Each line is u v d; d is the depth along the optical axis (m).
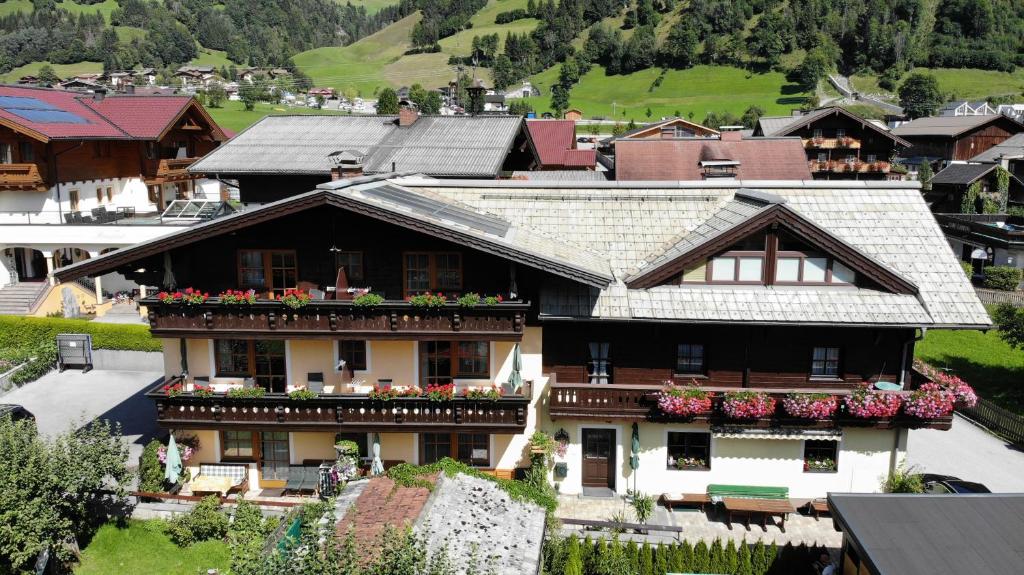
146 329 35.09
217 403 22.55
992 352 37.66
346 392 23.19
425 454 24.16
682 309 22.16
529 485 20.80
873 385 23.06
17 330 36.28
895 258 23.17
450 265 22.73
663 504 23.56
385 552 13.66
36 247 42.00
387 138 38.91
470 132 39.50
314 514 17.11
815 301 22.28
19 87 47.53
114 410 30.41
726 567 19.41
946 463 26.61
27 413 27.64
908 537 15.91
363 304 21.67
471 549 14.97
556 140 54.19
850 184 25.14
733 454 23.33
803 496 23.44
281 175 35.81
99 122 48.34
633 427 23.03
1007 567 14.96
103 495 22.33
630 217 25.09
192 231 21.44
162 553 21.16
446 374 23.64
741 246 22.62
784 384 23.38
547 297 22.47
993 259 49.56
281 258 23.05
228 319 22.12
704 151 42.31
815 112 69.38
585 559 19.61
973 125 80.94
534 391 23.62
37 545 18.95
